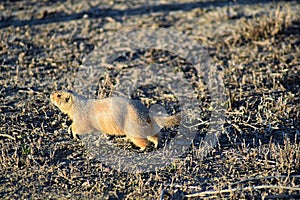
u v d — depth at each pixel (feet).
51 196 75.00
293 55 120.88
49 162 82.99
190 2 154.30
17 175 79.51
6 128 92.58
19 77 112.57
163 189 75.36
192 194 74.64
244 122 92.94
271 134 89.61
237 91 105.60
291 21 135.85
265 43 127.44
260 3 150.82
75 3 155.53
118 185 77.36
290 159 80.18
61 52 125.80
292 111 96.84
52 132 91.56
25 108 99.14
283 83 108.17
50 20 143.84
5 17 145.18
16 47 127.65
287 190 74.23
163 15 146.61
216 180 77.92
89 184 77.51
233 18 142.51
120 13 148.46
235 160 82.17
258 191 74.38
